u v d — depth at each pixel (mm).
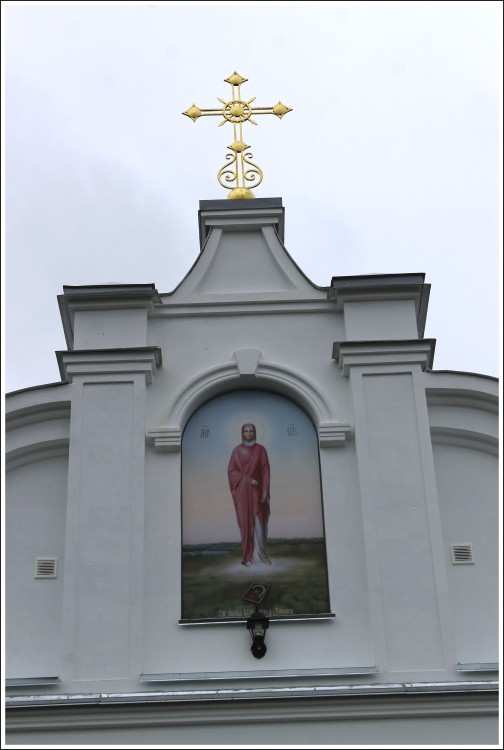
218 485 17297
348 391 17812
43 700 15227
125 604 16109
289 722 15281
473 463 17781
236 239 19312
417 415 17359
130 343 18062
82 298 18297
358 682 15656
